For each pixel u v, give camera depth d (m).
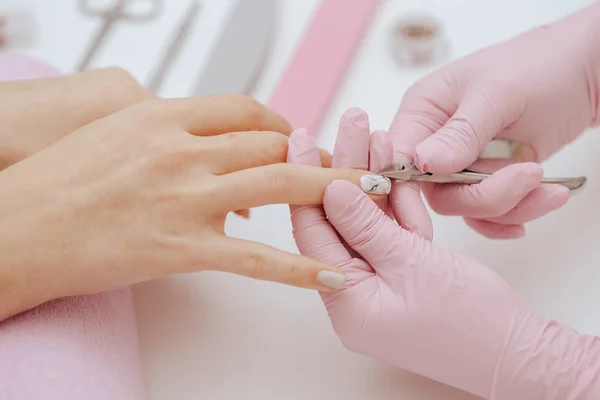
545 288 0.49
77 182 0.43
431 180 0.46
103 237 0.42
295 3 0.61
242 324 0.48
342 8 0.59
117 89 0.50
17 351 0.41
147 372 0.47
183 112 0.45
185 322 0.48
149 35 0.61
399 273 0.43
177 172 0.43
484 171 0.49
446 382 0.44
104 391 0.41
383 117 0.57
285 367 0.47
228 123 0.46
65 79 0.50
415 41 0.58
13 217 0.42
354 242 0.44
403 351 0.43
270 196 0.43
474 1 0.61
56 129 0.48
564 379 0.42
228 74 0.57
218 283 0.49
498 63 0.49
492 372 0.42
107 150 0.43
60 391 0.40
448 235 0.52
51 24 0.62
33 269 0.42
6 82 0.50
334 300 0.44
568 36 0.51
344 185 0.43
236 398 0.46
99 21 0.62
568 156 0.54
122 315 0.45
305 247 0.45
